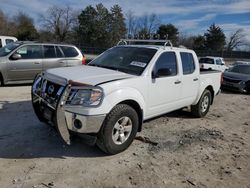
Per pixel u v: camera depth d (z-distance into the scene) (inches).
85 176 151.3
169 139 214.7
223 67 906.1
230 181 158.9
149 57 207.8
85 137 165.9
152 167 167.0
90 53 2378.2
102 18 2795.3
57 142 191.2
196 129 245.6
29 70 394.6
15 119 233.9
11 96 322.0
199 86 264.2
